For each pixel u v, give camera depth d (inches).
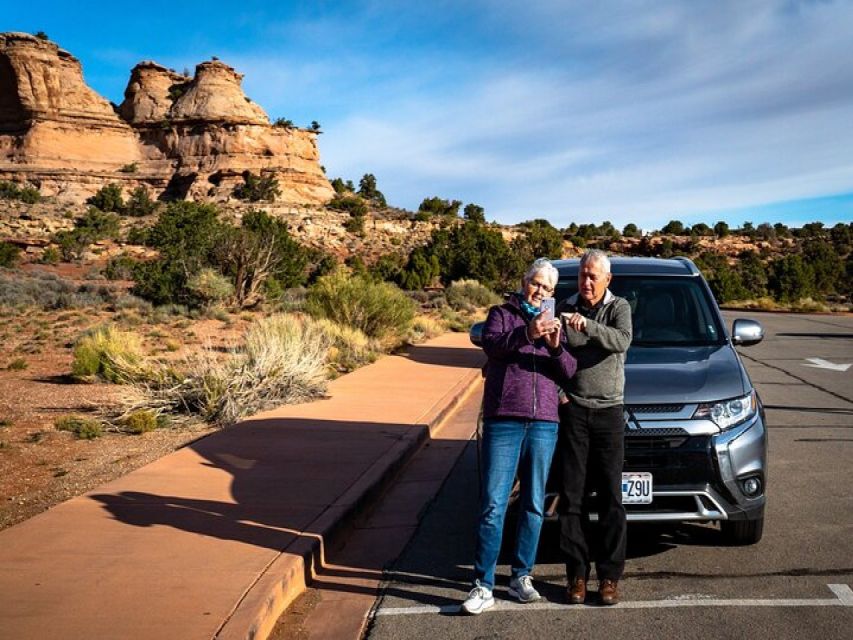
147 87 5378.9
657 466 185.5
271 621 162.4
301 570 184.7
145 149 5152.6
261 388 415.8
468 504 253.6
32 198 4222.4
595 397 168.7
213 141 5029.5
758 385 509.7
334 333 679.1
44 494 260.1
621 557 169.9
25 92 4987.7
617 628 158.4
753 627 157.2
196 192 4746.6
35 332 839.1
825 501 248.1
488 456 168.1
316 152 5378.9
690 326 239.3
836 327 1043.3
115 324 908.6
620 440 170.2
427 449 335.0
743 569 190.4
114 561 184.2
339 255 3437.5
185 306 1149.1
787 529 220.7
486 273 2283.5
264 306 1204.5
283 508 227.9
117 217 3772.1
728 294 1820.9
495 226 4832.7
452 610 169.9
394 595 179.8
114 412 402.6
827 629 155.7
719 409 190.5
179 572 176.7
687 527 224.1
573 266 259.4
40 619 152.5
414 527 230.8
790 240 4712.1
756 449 191.3
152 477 263.9
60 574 176.1
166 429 375.2
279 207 4402.1
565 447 171.5
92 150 5024.6
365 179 5964.6
